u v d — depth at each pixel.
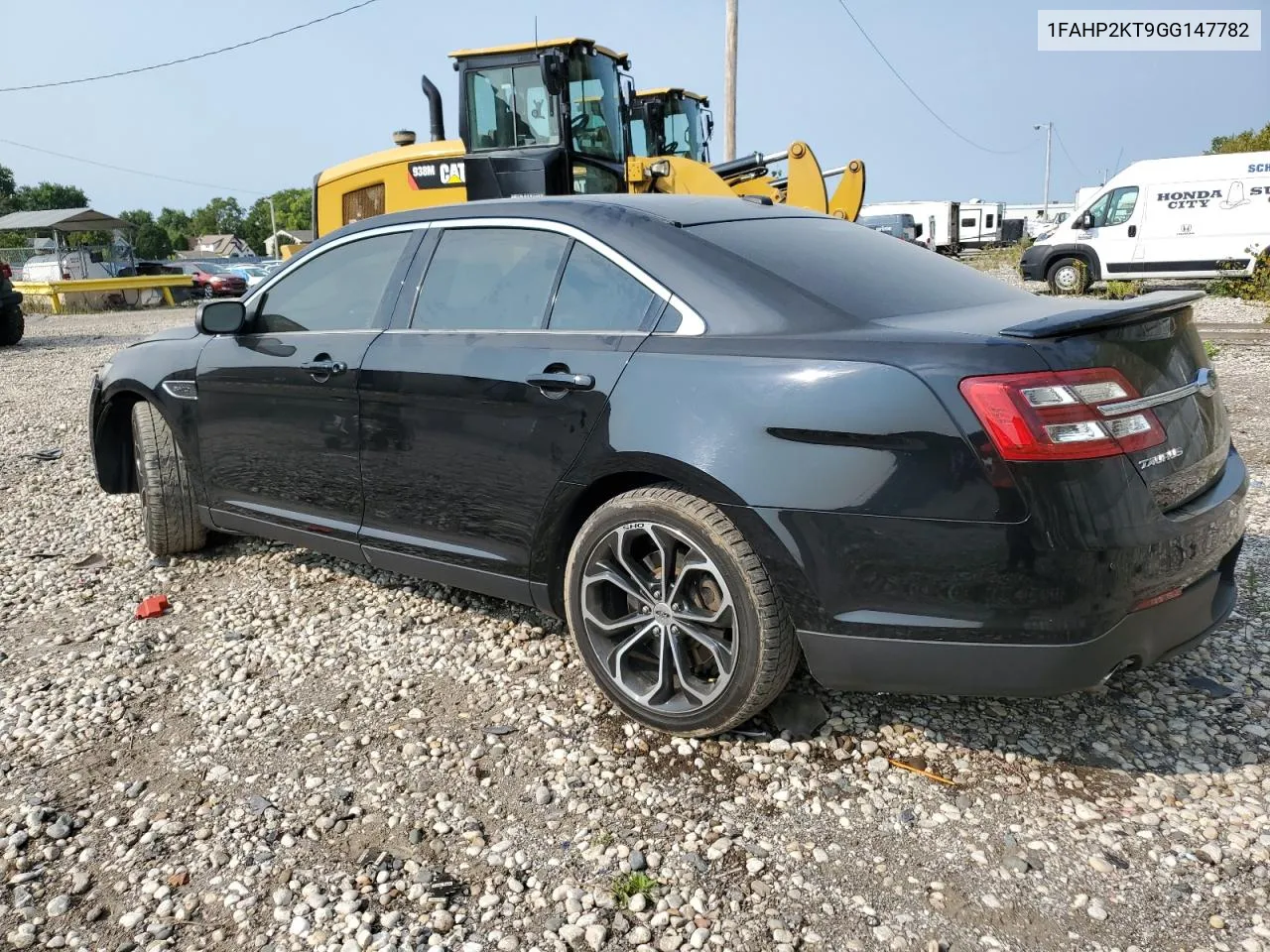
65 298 27.28
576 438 2.99
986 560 2.41
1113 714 3.05
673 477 2.78
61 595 4.39
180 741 3.09
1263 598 3.83
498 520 3.29
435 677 3.46
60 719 3.25
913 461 2.45
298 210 113.94
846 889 2.33
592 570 3.05
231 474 4.28
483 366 3.25
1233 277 16.72
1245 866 2.35
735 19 18.73
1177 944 2.12
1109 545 2.38
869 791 2.70
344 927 2.25
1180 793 2.64
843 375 2.55
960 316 2.79
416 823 2.63
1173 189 16.98
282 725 3.17
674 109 13.18
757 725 3.04
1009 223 47.66
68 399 10.33
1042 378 2.38
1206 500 2.70
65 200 102.19
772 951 2.15
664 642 2.94
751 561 2.69
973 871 2.38
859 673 2.63
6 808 2.75
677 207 3.35
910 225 38.00
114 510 5.79
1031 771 2.77
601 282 3.14
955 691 2.56
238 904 2.34
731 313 2.84
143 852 2.54
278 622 4.00
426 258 3.65
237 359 4.14
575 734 3.04
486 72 10.20
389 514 3.66
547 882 2.39
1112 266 17.69
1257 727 2.94
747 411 2.65
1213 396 2.86
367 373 3.60
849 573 2.55
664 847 2.50
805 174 10.85
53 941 2.23
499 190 10.23
